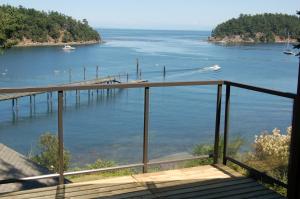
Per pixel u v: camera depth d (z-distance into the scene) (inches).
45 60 3038.9
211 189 122.9
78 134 961.5
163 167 169.6
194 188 123.6
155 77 2219.5
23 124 1127.0
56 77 2137.1
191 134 914.7
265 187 125.1
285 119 990.4
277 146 160.1
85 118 1186.6
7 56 3250.5
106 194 117.8
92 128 1032.2
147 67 2694.4
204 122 1074.7
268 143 165.0
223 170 141.5
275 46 5595.5
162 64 2898.6
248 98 1390.3
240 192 120.6
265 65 2920.8
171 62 3053.6
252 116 1039.0
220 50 4665.4
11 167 243.9
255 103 1274.6
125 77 2172.7
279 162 153.4
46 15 4864.7
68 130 1018.1
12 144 868.0
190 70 2536.9
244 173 141.1
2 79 2017.7
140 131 976.3
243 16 6811.0
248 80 2037.4
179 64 2903.5
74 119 1181.1
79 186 123.6
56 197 114.1
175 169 142.6
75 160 663.8
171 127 1007.0
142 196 116.7
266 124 913.5
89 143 844.6
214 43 6584.6
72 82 1866.4
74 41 5285.4
